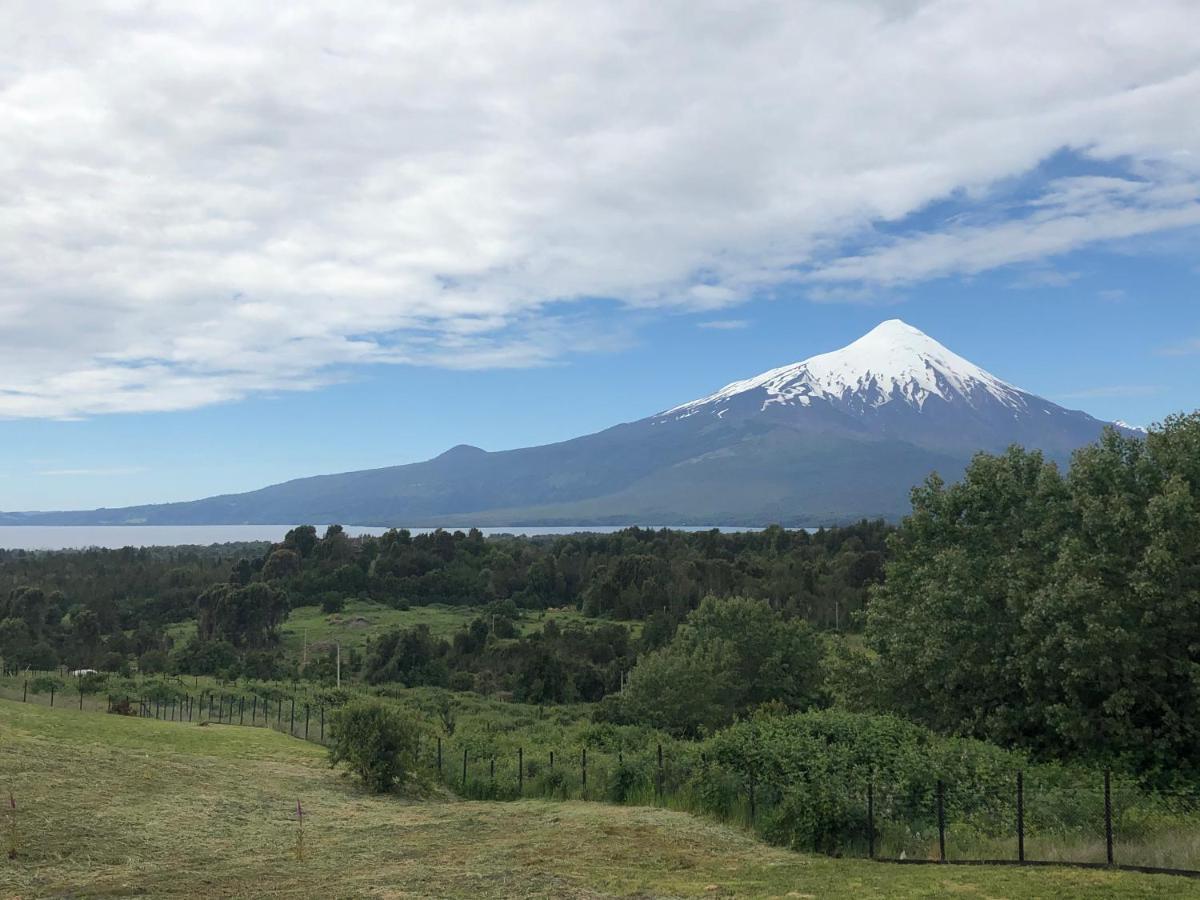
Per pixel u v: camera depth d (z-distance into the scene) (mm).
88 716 31078
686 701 47062
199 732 30188
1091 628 20312
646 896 11305
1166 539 20609
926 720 25438
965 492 27656
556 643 75375
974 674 23969
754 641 56656
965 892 10836
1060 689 22234
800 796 15070
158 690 47156
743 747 18188
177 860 13633
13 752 20312
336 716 24031
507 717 50312
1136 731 20531
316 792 21297
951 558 25094
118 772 19906
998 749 18656
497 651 75500
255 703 44562
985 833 14484
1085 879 11156
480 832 16375
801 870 12781
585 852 14211
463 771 24938
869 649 28953
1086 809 14906
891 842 14305
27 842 13727
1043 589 21953
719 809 17391
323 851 14672
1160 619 20953
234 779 21422
